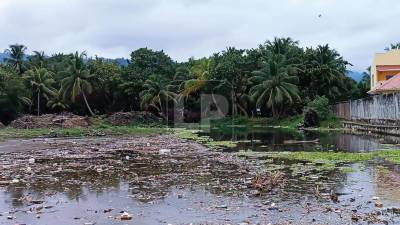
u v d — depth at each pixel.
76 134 50.28
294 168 19.66
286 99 73.19
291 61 78.25
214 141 39.00
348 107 61.00
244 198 13.33
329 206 11.97
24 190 15.22
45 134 48.94
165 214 11.46
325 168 19.47
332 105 74.50
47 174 19.11
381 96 43.84
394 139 36.59
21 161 24.38
